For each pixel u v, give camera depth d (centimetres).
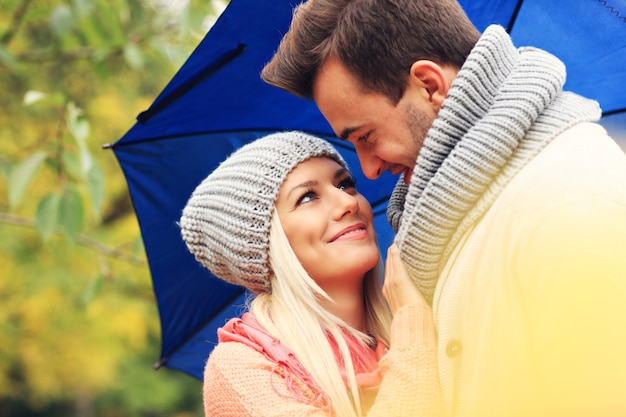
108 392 748
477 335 169
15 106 539
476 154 172
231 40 220
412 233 182
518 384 157
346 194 218
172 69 391
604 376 139
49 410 838
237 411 202
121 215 617
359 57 185
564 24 227
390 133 189
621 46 224
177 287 270
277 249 215
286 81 199
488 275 166
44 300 569
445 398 176
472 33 192
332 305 219
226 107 244
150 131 249
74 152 349
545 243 151
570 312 143
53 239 510
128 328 570
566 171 159
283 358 207
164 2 420
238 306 269
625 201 155
